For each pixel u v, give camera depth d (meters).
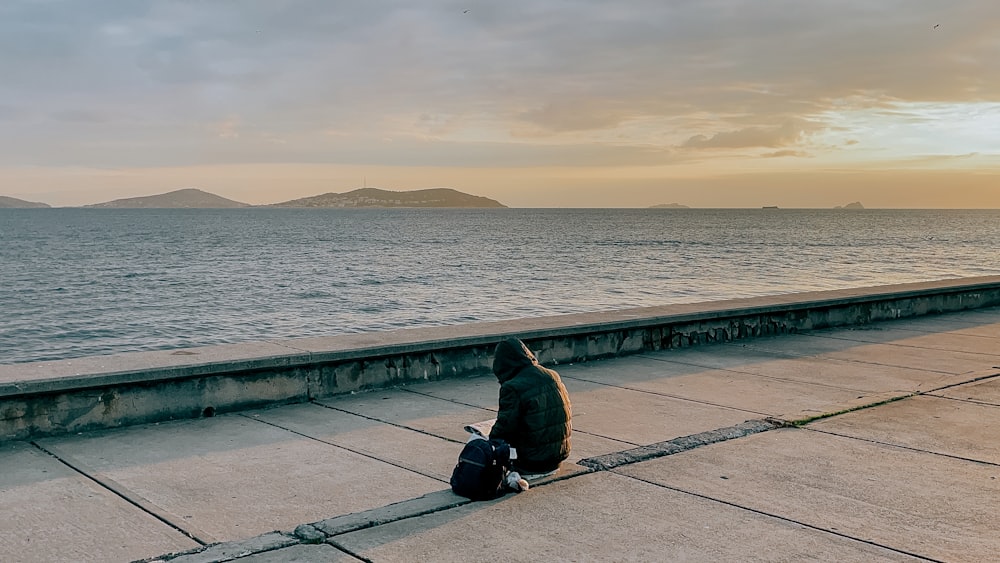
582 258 64.25
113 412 6.32
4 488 4.88
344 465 5.42
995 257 68.19
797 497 4.83
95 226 156.75
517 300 34.38
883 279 45.16
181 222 197.25
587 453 5.70
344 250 76.00
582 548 4.02
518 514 4.50
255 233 122.25
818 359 9.64
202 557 3.85
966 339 11.27
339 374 7.55
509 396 5.02
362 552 3.95
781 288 39.75
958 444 6.04
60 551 3.92
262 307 32.09
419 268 53.12
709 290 38.78
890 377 8.56
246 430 6.33
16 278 44.75
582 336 9.39
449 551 3.97
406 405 7.21
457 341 8.28
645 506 4.65
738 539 4.16
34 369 6.29
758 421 6.62
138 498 4.73
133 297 35.72
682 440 6.03
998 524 4.43
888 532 4.29
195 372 6.61
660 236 114.94
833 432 6.36
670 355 9.91
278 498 4.75
